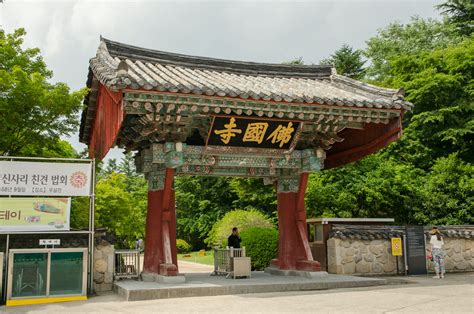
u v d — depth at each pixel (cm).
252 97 1119
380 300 947
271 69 1655
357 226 1612
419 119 2608
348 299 973
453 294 1035
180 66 1508
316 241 1658
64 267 1109
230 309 862
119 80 995
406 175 2270
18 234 1195
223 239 2084
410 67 2895
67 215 1155
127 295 1045
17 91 1306
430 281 1383
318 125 1312
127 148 1462
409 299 955
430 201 2125
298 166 1408
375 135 1455
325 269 1573
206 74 1468
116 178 2116
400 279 1365
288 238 1434
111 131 1174
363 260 1575
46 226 1130
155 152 1232
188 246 3800
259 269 1716
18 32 1508
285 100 1151
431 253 1572
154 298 1056
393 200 2222
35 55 1534
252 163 1354
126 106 1066
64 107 1384
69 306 990
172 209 1360
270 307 876
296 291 1163
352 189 2139
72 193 1173
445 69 2747
